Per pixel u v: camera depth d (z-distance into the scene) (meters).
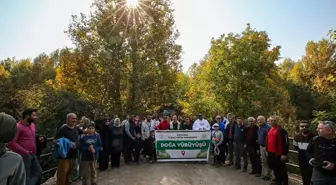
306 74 41.56
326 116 9.62
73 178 8.72
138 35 22.05
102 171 10.36
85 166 7.65
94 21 21.70
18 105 16.59
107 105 21.30
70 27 21.55
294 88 33.97
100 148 7.98
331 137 4.77
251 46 24.70
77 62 21.19
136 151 11.98
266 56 25.81
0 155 2.22
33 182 5.74
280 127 7.80
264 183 8.58
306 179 6.64
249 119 9.95
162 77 22.66
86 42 21.23
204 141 12.24
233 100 22.62
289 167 10.88
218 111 23.30
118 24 21.09
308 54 41.41
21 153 5.54
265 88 23.41
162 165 11.57
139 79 20.92
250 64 22.86
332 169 4.59
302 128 6.71
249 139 9.74
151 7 22.09
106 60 21.02
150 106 23.16
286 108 26.56
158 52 22.44
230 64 23.34
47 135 13.74
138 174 9.80
